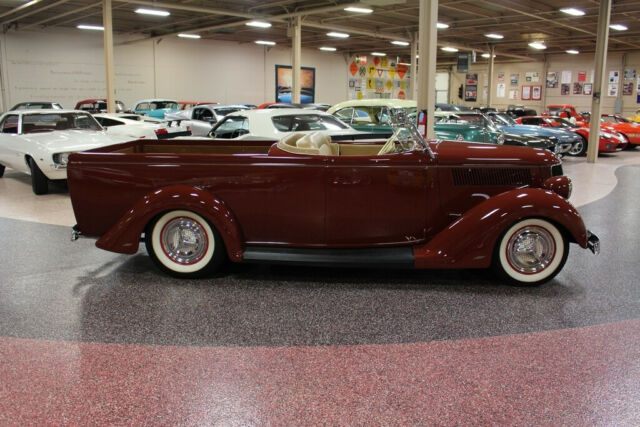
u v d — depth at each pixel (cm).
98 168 411
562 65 3109
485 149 411
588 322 335
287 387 258
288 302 370
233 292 390
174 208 398
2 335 316
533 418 232
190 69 2636
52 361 283
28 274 431
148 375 269
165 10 1739
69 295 383
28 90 2167
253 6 1691
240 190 400
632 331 322
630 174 1109
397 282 412
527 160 398
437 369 275
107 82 1590
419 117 805
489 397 249
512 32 2209
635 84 2823
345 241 405
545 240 391
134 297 379
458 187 396
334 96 3222
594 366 278
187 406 241
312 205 397
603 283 412
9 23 2055
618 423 229
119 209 415
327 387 258
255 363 281
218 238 407
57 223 615
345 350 296
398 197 394
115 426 227
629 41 2395
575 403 244
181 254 416
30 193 816
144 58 2480
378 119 1123
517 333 319
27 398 248
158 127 1087
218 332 320
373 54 3294
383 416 234
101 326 329
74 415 235
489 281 414
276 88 2984
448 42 2489
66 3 1691
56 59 2225
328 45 2873
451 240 386
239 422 229
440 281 414
